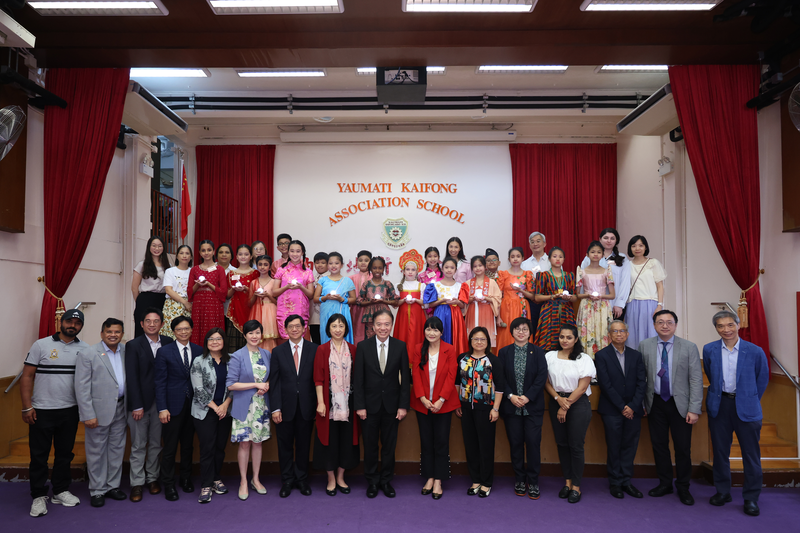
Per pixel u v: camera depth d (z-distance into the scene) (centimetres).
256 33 505
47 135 533
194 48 515
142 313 554
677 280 666
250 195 898
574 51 524
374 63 556
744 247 516
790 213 509
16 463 487
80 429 539
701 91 531
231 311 542
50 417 412
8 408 510
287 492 448
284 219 903
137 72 700
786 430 522
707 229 637
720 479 430
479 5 459
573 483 439
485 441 448
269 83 745
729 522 396
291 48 517
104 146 536
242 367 444
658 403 450
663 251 711
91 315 631
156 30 500
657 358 451
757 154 521
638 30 496
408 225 899
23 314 531
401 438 517
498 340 554
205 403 436
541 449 512
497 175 905
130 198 698
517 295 555
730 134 523
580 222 891
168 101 771
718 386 426
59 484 423
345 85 755
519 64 555
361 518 401
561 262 543
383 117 853
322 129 892
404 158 907
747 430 415
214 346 441
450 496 449
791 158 509
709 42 502
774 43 500
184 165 902
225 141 912
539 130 895
